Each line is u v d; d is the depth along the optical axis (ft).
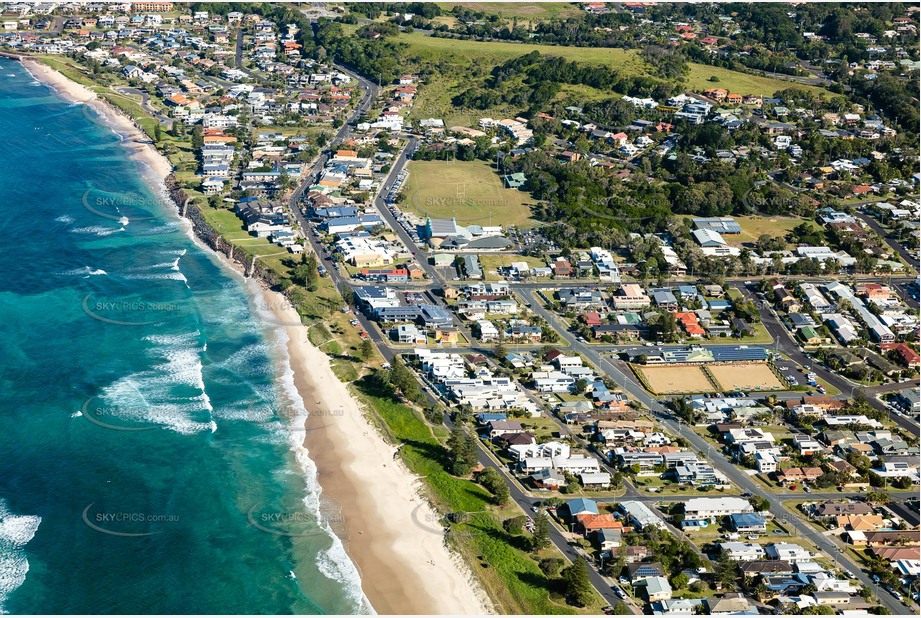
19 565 574.15
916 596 567.59
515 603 553.23
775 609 554.05
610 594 559.38
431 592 568.00
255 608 551.18
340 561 593.42
